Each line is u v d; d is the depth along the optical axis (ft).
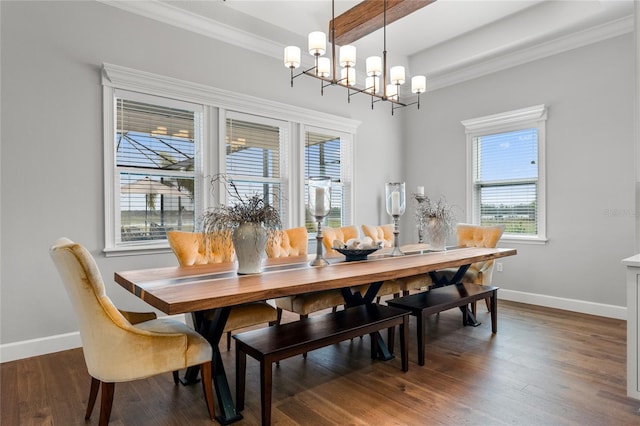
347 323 7.35
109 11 10.30
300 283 6.07
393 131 18.22
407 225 18.62
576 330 10.81
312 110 14.70
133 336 5.36
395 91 11.35
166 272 7.20
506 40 13.73
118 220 10.53
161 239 11.32
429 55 16.16
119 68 10.17
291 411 6.48
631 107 11.82
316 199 8.02
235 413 6.24
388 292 10.49
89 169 9.98
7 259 8.87
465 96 16.28
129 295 10.62
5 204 8.84
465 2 12.69
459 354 9.02
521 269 14.39
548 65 13.71
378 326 7.51
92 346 5.37
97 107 10.11
